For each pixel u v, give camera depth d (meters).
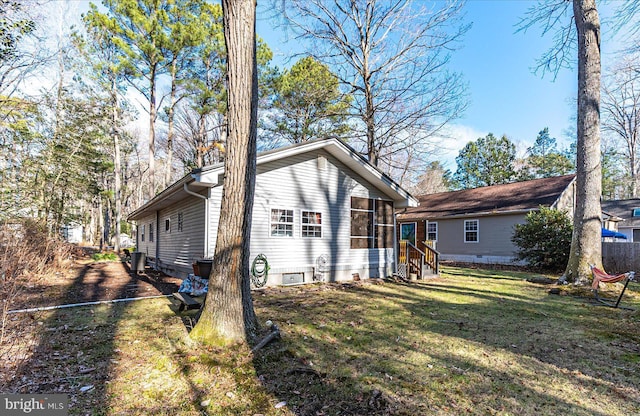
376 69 15.11
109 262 16.50
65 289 8.45
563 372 3.54
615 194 36.56
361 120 16.05
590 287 8.45
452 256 18.23
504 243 15.97
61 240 12.88
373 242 11.47
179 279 10.71
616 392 3.10
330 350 4.11
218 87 19.08
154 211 14.44
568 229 12.55
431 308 6.54
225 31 4.34
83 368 3.45
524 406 2.83
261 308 6.38
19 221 10.33
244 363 3.60
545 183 17.58
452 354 4.03
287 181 9.55
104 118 17.00
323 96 16.80
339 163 10.76
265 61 18.39
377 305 6.80
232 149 4.26
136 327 4.92
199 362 3.59
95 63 17.41
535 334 4.85
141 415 2.63
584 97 9.15
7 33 10.53
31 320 5.20
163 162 31.05
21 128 11.96
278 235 9.31
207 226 8.30
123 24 17.03
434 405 2.83
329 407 2.78
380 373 3.46
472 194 20.31
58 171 14.55
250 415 2.66
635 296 7.78
